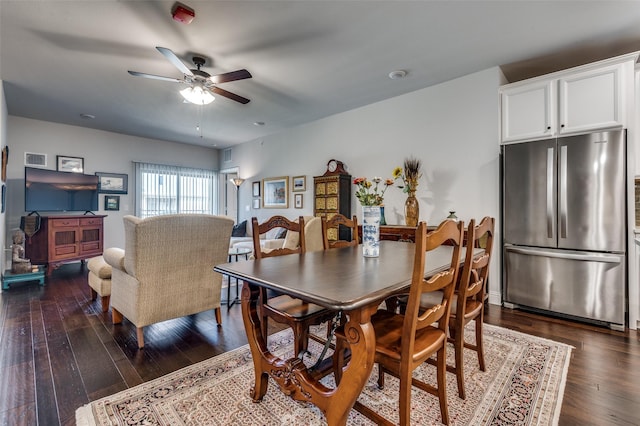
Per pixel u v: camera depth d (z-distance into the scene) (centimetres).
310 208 540
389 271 144
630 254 253
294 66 324
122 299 245
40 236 467
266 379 163
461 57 306
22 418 149
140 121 532
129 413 153
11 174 496
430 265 155
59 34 262
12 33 260
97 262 315
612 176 254
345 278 129
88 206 552
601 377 184
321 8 228
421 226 113
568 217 274
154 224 218
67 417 150
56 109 464
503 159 318
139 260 218
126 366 199
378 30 258
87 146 575
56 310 305
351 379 114
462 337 160
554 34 266
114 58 304
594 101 266
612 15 238
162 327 266
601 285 259
